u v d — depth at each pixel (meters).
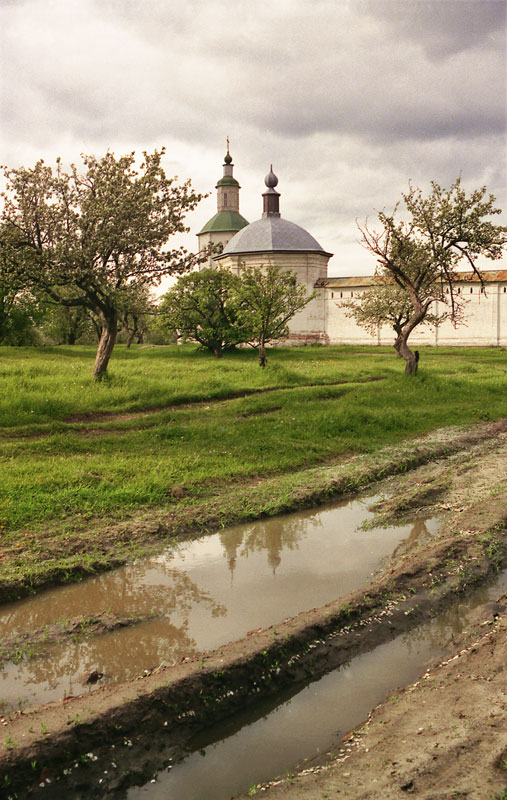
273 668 4.33
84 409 14.34
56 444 10.65
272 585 5.86
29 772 3.33
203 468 9.68
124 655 4.64
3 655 4.61
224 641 4.81
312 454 10.98
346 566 6.33
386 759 3.22
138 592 5.71
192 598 5.58
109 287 16.36
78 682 4.25
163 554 6.64
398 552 6.72
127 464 9.59
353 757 3.31
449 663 4.30
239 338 34.78
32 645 4.76
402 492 9.01
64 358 30.39
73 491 8.05
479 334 49.06
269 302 24.64
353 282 52.84
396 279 22.33
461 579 5.70
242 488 8.92
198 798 3.26
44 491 8.08
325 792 3.00
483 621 4.93
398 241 21.11
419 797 2.86
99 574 6.10
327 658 4.54
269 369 22.45
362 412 14.41
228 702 4.04
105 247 16.11
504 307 48.28
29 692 4.15
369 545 6.95
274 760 3.55
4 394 14.50
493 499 8.06
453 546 6.32
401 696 3.96
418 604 5.26
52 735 3.50
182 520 7.44
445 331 50.03
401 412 15.21
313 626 4.75
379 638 4.82
